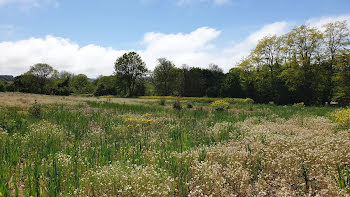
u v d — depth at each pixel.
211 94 58.38
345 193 4.00
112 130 10.60
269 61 44.38
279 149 6.50
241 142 7.75
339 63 32.53
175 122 12.87
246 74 47.88
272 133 8.67
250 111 20.25
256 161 5.84
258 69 46.22
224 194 4.30
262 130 8.94
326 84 35.66
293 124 12.41
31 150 7.04
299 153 5.76
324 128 10.56
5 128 9.47
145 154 6.80
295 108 23.48
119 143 8.13
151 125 11.85
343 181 4.55
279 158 5.52
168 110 19.72
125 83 68.12
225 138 8.81
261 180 4.67
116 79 66.69
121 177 4.54
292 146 6.45
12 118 11.49
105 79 82.69
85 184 4.83
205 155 6.34
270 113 17.88
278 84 38.59
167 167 5.88
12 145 7.20
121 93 69.81
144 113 17.47
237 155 5.92
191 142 8.47
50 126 10.09
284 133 9.40
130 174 4.76
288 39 38.69
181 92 61.22
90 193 4.62
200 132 9.79
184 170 5.50
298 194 4.13
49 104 20.64
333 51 36.28
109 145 7.98
